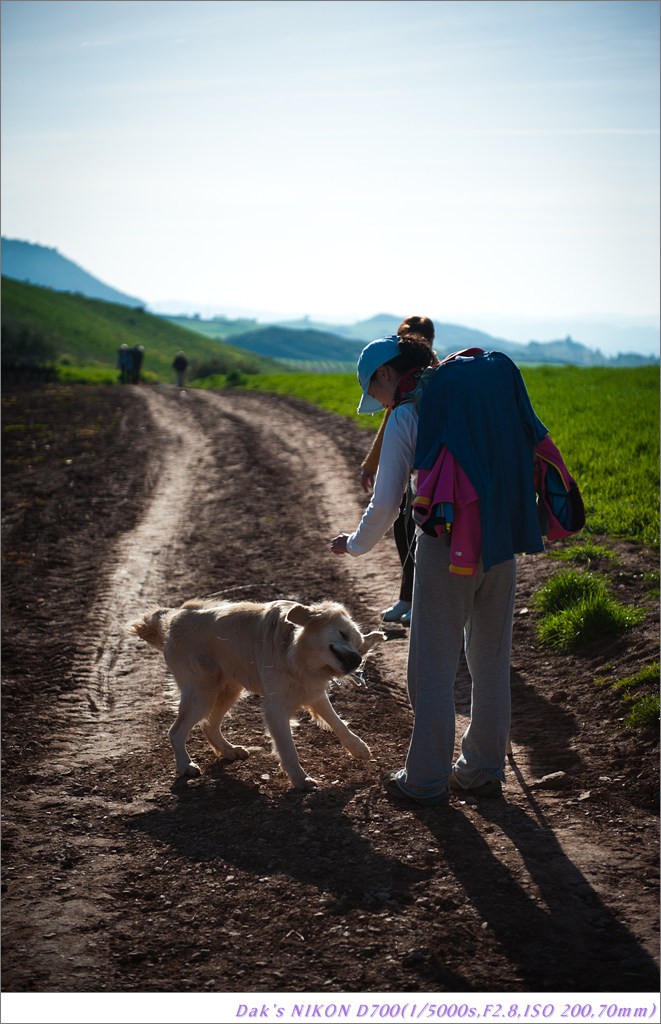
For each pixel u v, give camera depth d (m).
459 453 3.87
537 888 3.40
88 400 32.03
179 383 42.12
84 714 6.18
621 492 10.17
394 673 6.72
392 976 2.93
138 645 7.77
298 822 4.21
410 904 3.36
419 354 4.29
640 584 7.27
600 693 5.50
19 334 84.81
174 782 4.95
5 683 6.74
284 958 3.08
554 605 7.18
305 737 5.56
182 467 17.86
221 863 3.85
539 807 4.21
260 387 36.66
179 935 3.29
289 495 14.37
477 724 4.34
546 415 16.03
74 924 3.39
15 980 3.00
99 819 4.46
